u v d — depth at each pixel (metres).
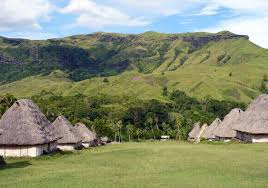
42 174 41.75
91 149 82.06
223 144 75.81
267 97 78.69
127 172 43.16
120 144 105.00
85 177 39.44
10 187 33.84
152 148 74.50
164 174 41.19
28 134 60.34
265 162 48.28
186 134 150.12
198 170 43.38
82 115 174.62
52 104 189.50
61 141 79.62
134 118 175.12
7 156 60.06
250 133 74.56
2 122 61.66
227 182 35.66
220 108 194.88
